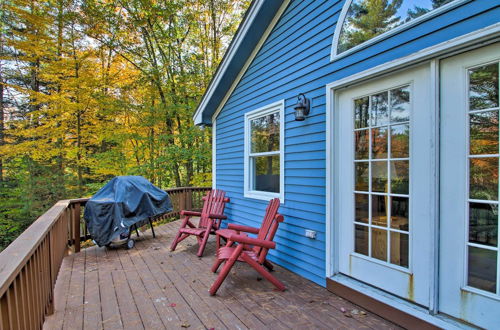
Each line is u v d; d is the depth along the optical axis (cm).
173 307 245
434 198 195
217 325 215
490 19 168
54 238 268
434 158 195
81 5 809
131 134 920
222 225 517
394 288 223
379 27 234
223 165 524
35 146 820
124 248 440
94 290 283
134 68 977
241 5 1070
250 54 427
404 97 218
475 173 178
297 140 328
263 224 333
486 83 173
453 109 188
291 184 338
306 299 257
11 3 756
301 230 319
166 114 980
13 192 800
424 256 203
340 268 273
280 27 362
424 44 201
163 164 966
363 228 251
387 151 230
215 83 479
